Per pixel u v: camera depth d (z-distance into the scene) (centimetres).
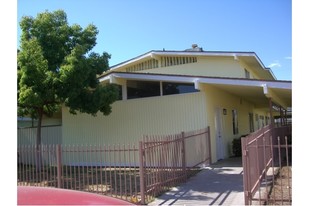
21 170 1362
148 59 2350
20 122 2191
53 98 1355
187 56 2225
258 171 861
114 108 1661
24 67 1242
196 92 1501
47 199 284
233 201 838
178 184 1064
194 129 1500
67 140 1755
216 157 1577
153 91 1588
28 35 1391
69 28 1423
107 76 1583
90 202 295
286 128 1966
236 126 1998
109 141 1656
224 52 2092
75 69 1274
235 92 1811
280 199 796
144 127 1591
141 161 884
